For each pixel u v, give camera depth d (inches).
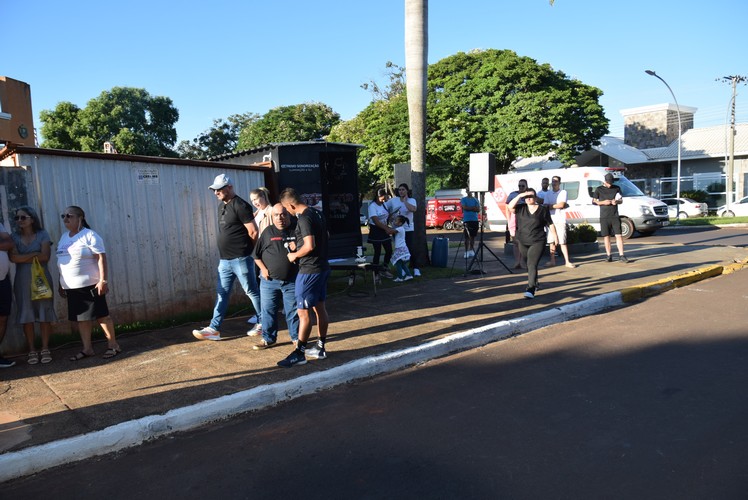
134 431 159.0
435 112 1217.4
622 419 162.1
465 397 185.5
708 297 332.2
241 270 245.4
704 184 1408.7
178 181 289.9
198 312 298.5
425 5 426.9
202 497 128.6
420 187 452.4
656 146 1678.2
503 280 391.9
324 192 398.0
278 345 241.3
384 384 202.8
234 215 240.4
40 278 215.8
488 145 1157.7
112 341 228.8
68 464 148.7
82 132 1181.7
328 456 146.4
